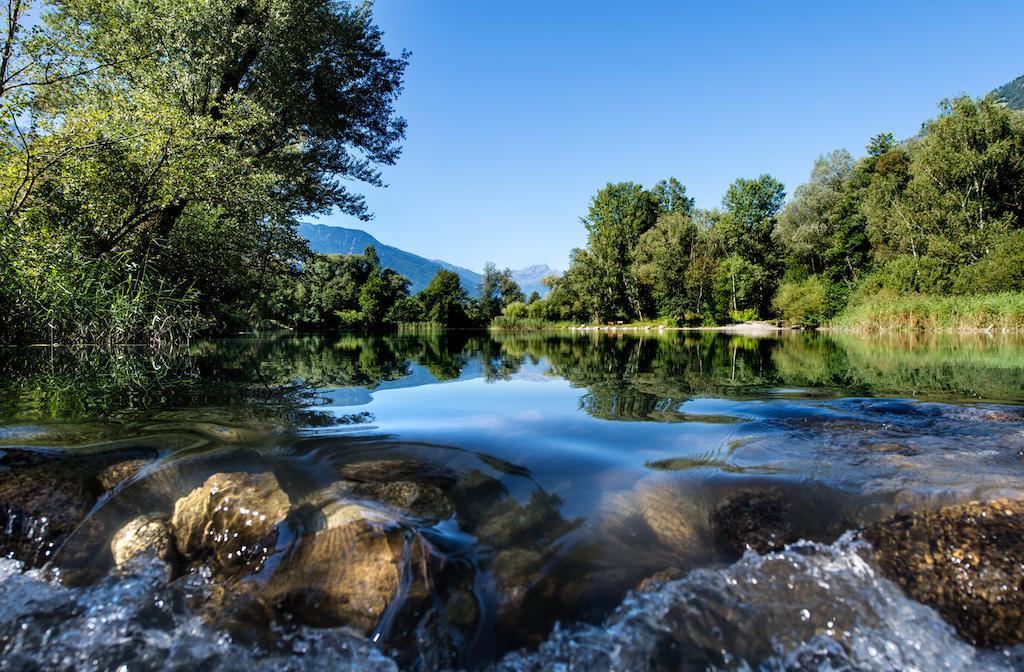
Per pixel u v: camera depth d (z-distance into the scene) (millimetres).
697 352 11352
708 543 2004
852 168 44469
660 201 61719
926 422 3557
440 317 53219
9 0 7773
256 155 13297
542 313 57844
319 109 14930
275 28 12461
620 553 1948
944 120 28500
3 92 7977
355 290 57906
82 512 2160
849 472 2516
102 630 1613
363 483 2361
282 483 2350
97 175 9172
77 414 3545
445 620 1627
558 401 4453
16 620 1647
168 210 11203
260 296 15797
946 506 2100
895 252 31078
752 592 1734
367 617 1629
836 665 1490
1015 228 26625
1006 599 1646
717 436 3207
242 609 1688
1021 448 2900
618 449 2939
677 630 1590
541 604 1696
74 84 9094
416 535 1915
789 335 20812
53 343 8820
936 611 1645
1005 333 15992
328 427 3318
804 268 41250
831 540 1975
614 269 49594
